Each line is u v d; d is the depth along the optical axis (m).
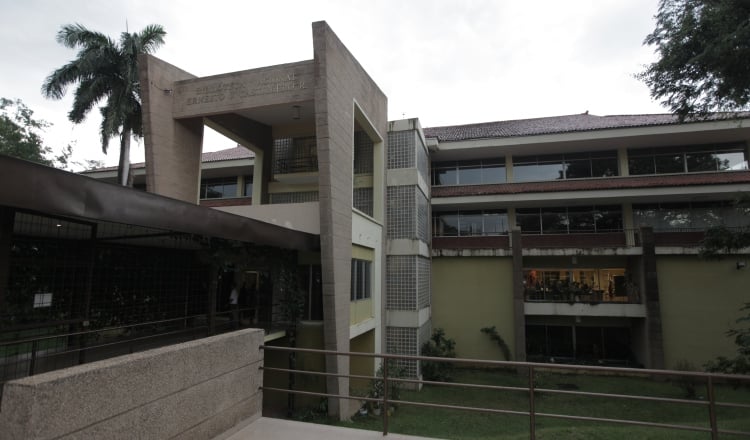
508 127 24.45
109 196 5.59
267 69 12.95
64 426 2.79
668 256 18.62
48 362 6.98
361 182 17.19
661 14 11.30
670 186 18.45
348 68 13.01
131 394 3.37
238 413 4.78
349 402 12.44
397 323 16.84
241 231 8.52
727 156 19.78
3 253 5.84
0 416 2.62
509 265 20.56
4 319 6.37
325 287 11.31
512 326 20.05
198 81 13.41
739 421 12.27
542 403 14.69
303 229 12.50
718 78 10.66
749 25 9.02
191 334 10.27
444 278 21.22
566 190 19.67
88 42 18.06
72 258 7.36
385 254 17.09
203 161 22.36
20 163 4.53
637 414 13.55
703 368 17.25
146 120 12.59
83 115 18.52
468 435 11.04
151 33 18.56
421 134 19.17
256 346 5.23
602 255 19.56
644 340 18.58
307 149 16.59
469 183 22.53
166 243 9.66
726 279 17.89
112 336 9.03
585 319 20.70
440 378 17.69
